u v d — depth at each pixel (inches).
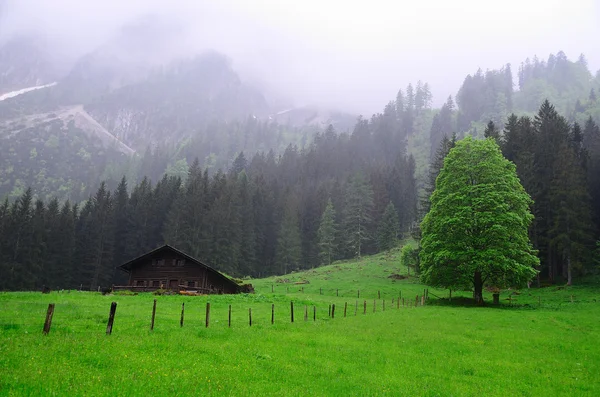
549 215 2593.5
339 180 6225.4
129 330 791.1
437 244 1963.6
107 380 443.8
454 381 603.8
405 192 5408.5
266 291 2613.2
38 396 373.7
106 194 4709.6
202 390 443.5
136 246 4092.0
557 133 2886.3
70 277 3597.4
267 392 464.4
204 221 3991.1
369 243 4857.3
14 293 1541.6
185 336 762.2
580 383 633.6
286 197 5270.7
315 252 4790.8
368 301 2025.1
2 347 549.3
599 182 2812.5
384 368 648.4
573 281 2359.7
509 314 1471.5
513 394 552.1
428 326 1139.3
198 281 2322.8
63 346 585.0
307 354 699.4
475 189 1940.2
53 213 4008.4
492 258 1793.8
